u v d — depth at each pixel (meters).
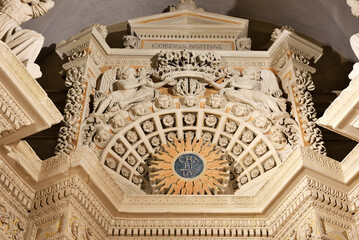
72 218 7.15
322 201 7.24
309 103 8.89
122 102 8.75
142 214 7.63
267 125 8.59
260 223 7.60
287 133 8.47
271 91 9.14
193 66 9.32
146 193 8.27
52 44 10.63
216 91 9.12
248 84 9.02
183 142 8.50
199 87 9.03
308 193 7.19
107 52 9.65
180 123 8.74
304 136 8.45
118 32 11.14
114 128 8.54
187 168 8.30
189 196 7.73
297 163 7.31
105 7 10.86
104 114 8.61
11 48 7.12
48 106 6.78
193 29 10.21
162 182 8.19
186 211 7.60
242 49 9.95
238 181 8.33
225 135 8.64
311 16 10.77
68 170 7.29
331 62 10.80
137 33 10.23
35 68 7.18
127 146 8.45
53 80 10.40
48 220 7.20
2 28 7.24
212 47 10.03
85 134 8.34
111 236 7.57
